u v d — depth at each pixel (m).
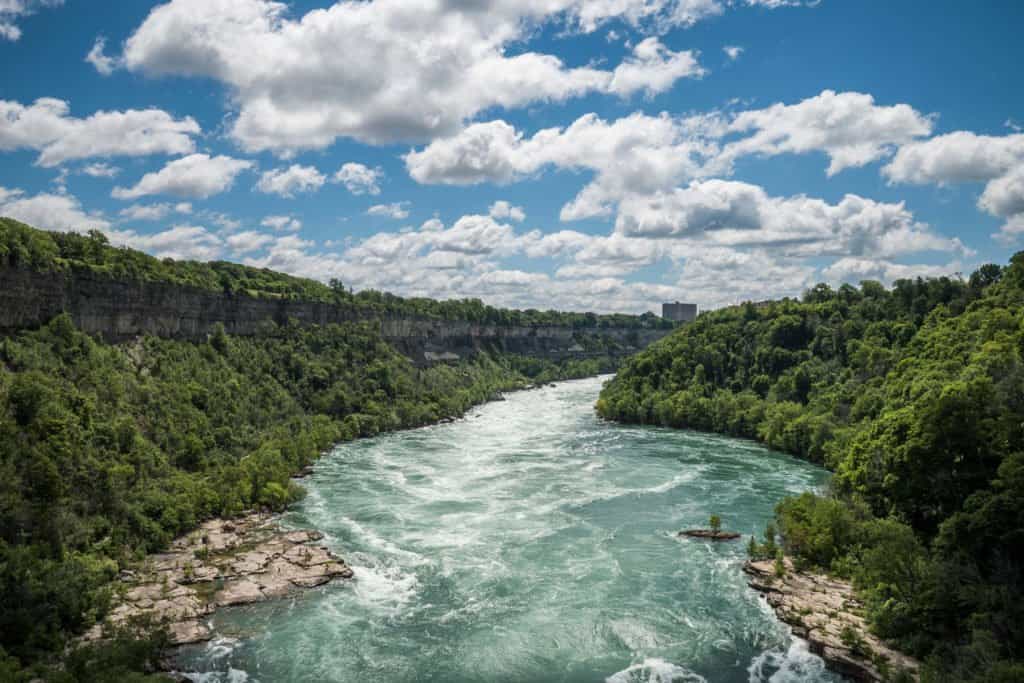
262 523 66.00
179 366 92.25
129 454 64.19
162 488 64.38
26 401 56.16
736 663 40.94
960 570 41.94
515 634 44.47
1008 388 53.88
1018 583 40.09
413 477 86.75
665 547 59.94
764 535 61.97
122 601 46.78
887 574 45.34
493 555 58.19
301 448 94.06
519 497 76.69
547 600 49.50
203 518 65.12
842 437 88.69
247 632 44.28
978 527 42.78
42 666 36.78
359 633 44.44
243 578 51.91
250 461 77.56
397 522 67.19
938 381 71.69
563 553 58.66
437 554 58.41
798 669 40.19
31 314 70.56
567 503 74.00
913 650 40.03
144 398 78.06
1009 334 73.94
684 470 90.44
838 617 45.16
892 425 58.59
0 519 46.34
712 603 48.81
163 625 43.38
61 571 43.97
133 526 56.50
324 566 54.50
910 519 54.25
